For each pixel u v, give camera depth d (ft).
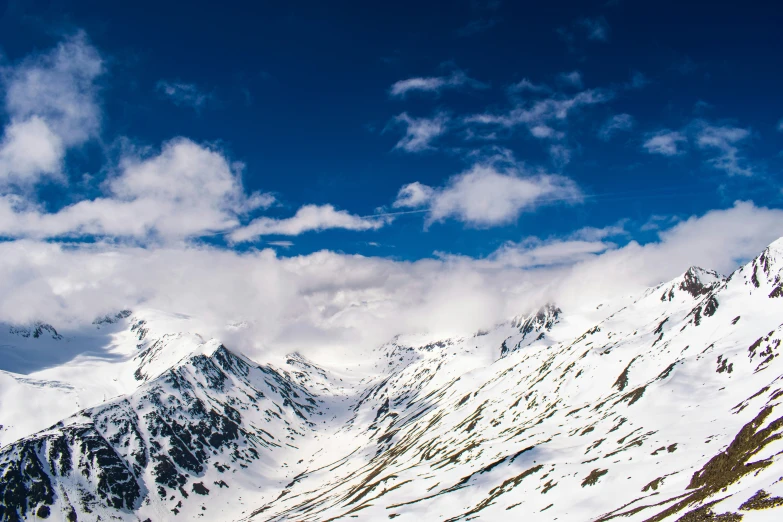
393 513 490.49
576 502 348.59
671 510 223.30
